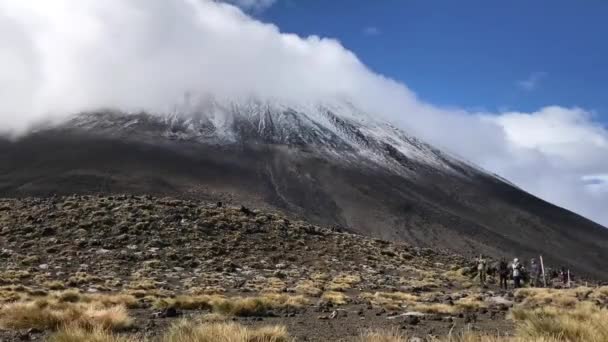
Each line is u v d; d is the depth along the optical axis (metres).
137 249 46.97
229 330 10.20
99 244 47.59
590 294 28.19
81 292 27.97
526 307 21.47
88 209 57.59
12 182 172.12
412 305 23.92
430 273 51.12
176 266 43.25
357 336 13.13
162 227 53.75
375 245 65.69
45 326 13.91
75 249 45.59
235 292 30.88
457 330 14.45
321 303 23.30
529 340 9.91
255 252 51.34
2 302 21.16
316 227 70.69
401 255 62.06
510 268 44.00
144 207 59.69
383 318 17.86
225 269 42.94
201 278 37.88
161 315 17.70
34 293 25.56
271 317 18.19
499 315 19.22
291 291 31.98
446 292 36.00
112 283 32.78
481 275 42.19
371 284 38.97
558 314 15.05
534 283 43.44
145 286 31.30
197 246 49.75
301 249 55.12
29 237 48.56
